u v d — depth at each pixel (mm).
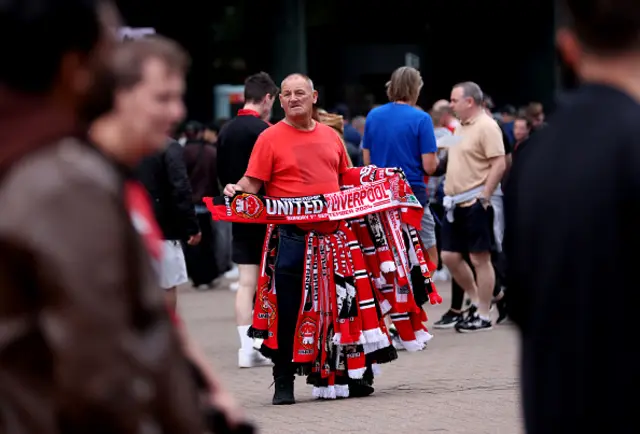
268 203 21172
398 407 20609
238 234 26375
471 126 29734
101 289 6039
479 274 30281
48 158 6219
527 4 70125
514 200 7988
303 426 19125
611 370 7434
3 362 6191
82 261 6016
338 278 21500
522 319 7902
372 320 21547
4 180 6230
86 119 6750
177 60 8367
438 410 20141
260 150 21266
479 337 29484
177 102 8398
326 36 68062
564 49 8047
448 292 39156
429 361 25953
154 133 8273
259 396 22500
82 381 5984
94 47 6582
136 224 7531
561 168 7609
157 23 63500
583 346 7461
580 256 7465
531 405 7719
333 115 27875
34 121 6418
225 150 26328
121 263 6176
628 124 7480
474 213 29750
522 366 7883
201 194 43781
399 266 21922
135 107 8203
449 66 71062
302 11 64812
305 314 21469
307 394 22719
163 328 6512
